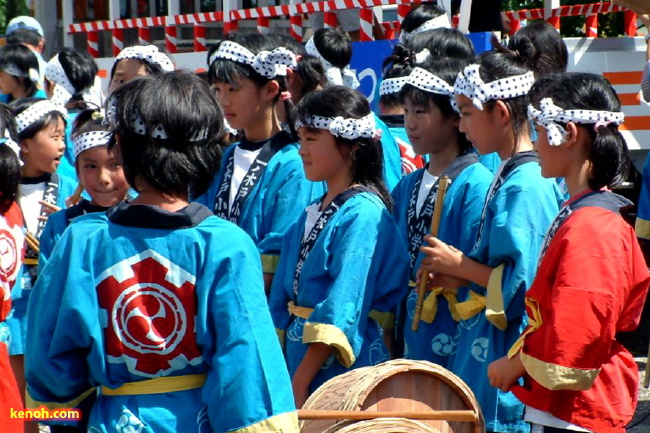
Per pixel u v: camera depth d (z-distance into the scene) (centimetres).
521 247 487
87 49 1438
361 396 430
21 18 1356
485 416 505
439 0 968
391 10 1221
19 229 546
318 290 544
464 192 573
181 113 364
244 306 362
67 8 1462
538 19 1141
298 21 1106
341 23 1162
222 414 359
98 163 603
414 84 595
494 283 497
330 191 568
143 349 364
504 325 496
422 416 433
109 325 365
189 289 363
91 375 378
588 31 1113
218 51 644
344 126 546
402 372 449
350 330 520
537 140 457
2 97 1098
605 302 410
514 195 498
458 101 535
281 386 366
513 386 452
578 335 407
